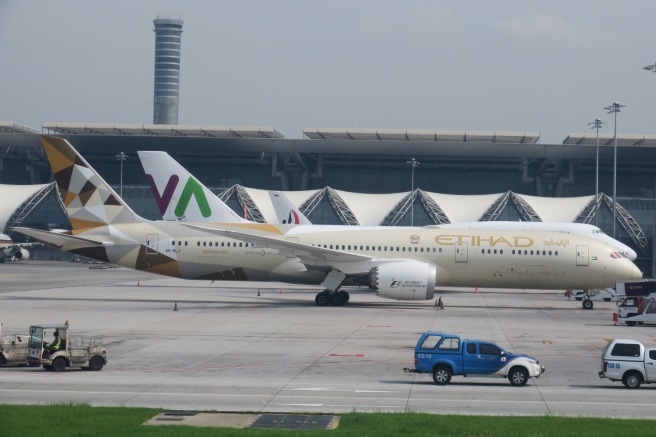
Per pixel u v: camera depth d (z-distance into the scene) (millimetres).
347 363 74688
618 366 64750
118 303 133875
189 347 83625
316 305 131625
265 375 68375
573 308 137375
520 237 131750
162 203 165750
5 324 101062
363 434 45750
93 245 133500
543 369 66438
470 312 124562
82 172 134000
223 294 157875
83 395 59156
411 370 66500
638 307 109250
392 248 131875
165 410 53469
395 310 125000
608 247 131750
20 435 44406
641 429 47938
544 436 45688
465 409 55906
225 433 45656
